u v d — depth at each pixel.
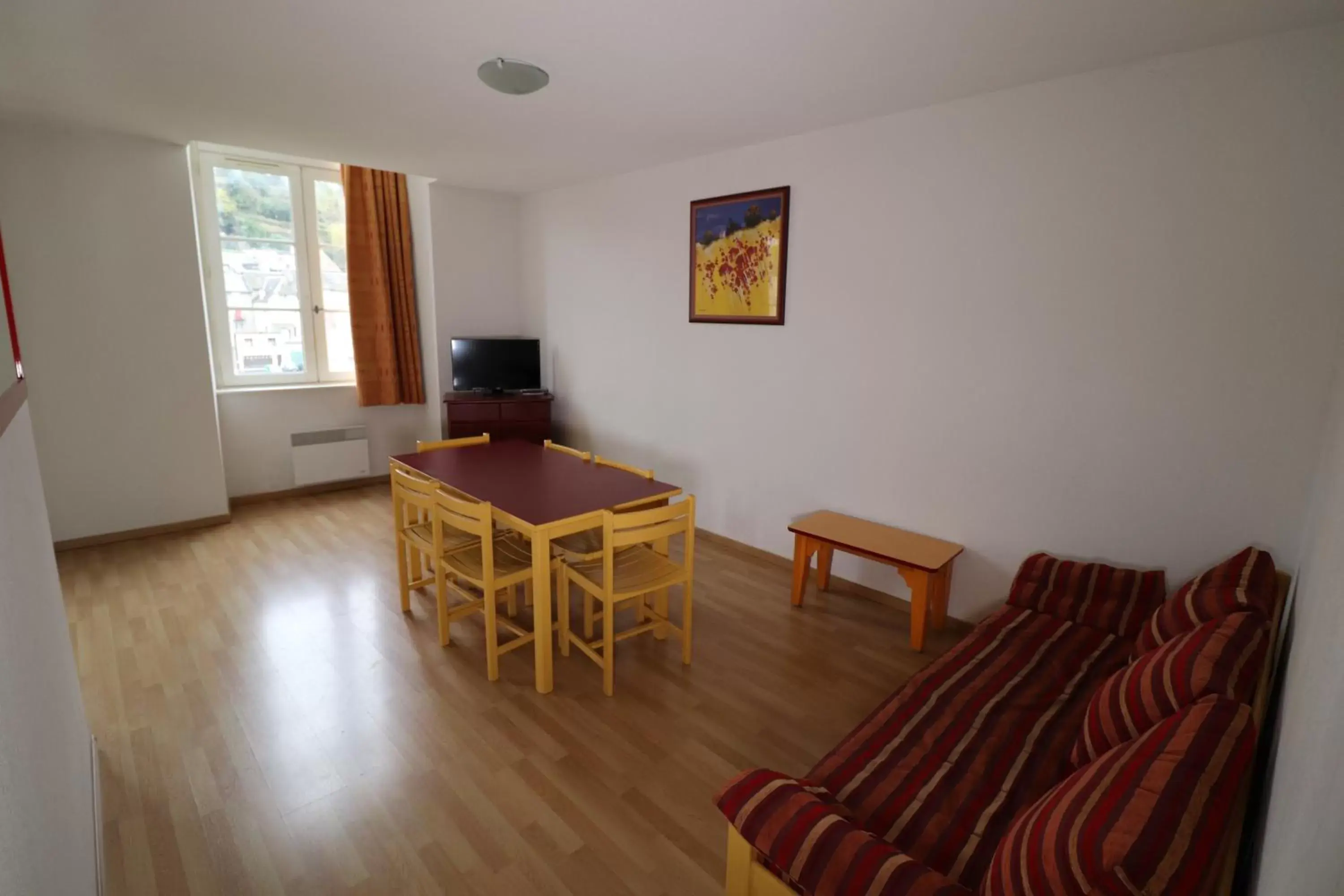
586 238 4.67
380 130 3.27
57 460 3.73
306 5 1.92
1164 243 2.26
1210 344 2.21
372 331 5.00
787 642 2.92
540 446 3.69
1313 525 1.80
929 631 3.00
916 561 2.76
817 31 2.05
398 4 1.91
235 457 4.67
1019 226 2.58
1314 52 1.94
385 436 5.29
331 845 1.80
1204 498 2.28
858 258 3.13
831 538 3.03
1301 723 0.96
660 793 2.02
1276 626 1.85
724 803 1.33
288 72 2.46
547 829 1.87
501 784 2.04
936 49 2.17
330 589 3.38
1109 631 2.28
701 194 3.81
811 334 3.39
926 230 2.86
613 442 4.74
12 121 3.26
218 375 4.66
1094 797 1.07
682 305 4.05
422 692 2.50
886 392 3.12
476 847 1.81
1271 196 2.05
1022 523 2.75
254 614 3.09
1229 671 1.36
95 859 1.61
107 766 2.07
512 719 2.36
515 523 2.48
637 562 2.72
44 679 1.33
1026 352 2.64
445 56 2.29
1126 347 2.38
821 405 3.40
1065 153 2.44
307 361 5.00
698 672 2.68
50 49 2.26
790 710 2.44
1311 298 2.02
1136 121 2.27
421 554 3.39
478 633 2.95
